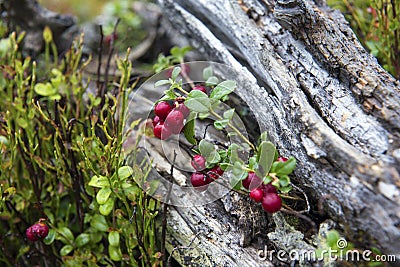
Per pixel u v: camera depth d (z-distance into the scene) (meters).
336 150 0.34
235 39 0.45
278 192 0.38
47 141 0.46
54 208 0.46
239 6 0.44
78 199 0.44
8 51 0.50
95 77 0.52
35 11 0.54
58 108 0.44
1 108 0.48
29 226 0.44
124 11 0.58
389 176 0.33
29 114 0.45
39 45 0.55
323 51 0.39
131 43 0.56
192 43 0.50
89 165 0.40
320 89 0.38
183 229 0.40
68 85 0.46
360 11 0.50
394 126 0.35
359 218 0.34
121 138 0.41
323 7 0.43
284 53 0.40
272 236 0.37
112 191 0.40
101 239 0.45
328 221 0.36
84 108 0.48
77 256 0.43
